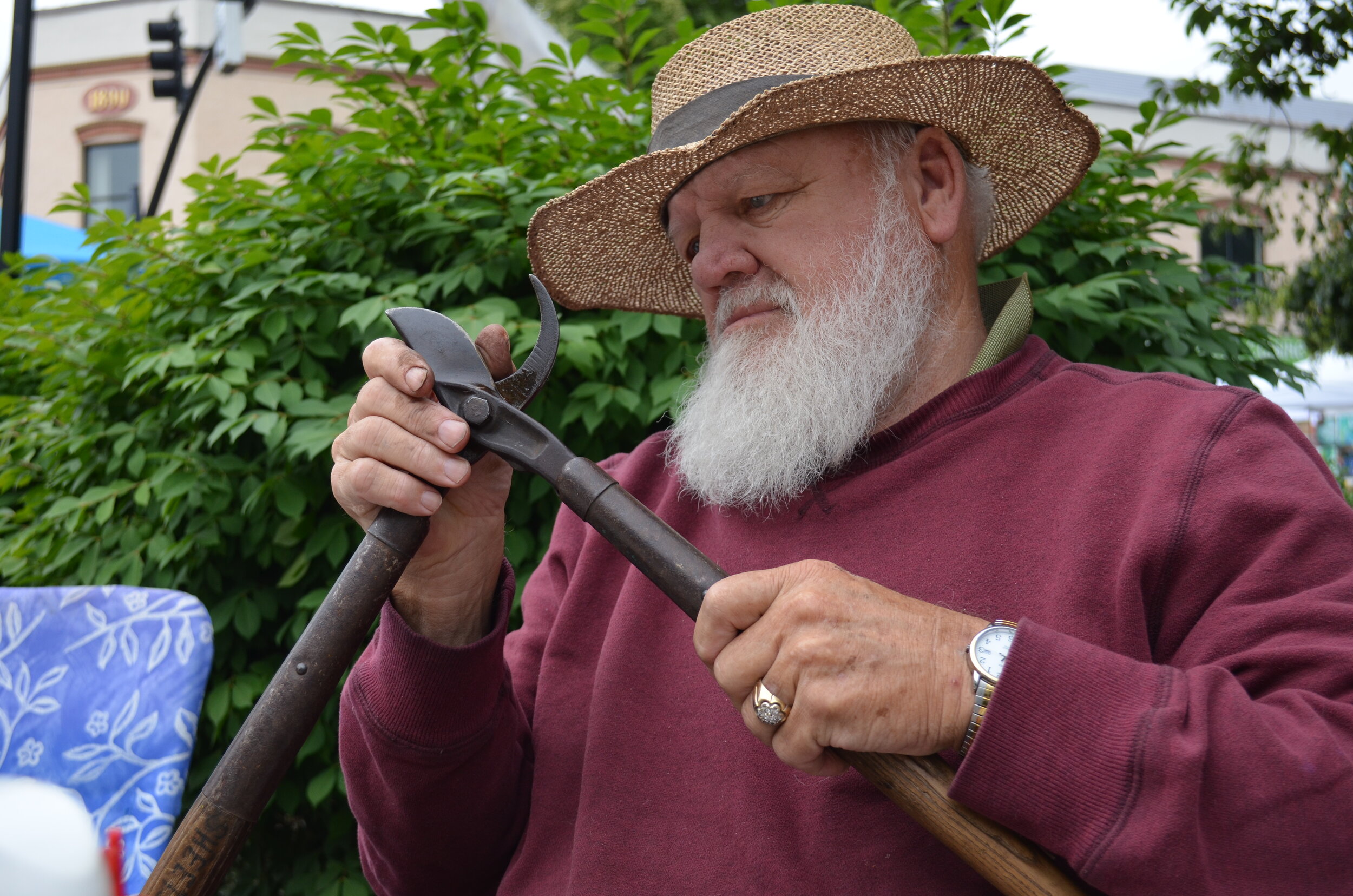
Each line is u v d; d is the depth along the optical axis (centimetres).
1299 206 1039
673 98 137
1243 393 114
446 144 236
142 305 232
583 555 140
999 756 85
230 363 208
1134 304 228
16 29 395
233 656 226
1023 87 130
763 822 113
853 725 88
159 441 230
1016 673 86
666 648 128
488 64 238
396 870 130
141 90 1032
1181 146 237
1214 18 504
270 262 226
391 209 231
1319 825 82
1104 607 106
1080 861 83
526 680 140
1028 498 116
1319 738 84
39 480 275
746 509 133
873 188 131
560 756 129
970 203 142
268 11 823
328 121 229
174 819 138
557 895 121
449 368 107
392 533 104
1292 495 102
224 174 238
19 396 324
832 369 127
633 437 219
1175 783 82
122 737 141
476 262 218
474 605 121
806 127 128
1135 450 113
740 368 132
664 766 121
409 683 117
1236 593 100
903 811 100
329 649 99
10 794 37
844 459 127
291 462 213
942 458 121
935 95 128
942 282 138
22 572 245
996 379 126
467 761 121
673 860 116
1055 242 231
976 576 113
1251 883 82
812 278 129
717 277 133
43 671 145
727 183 130
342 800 224
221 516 219
